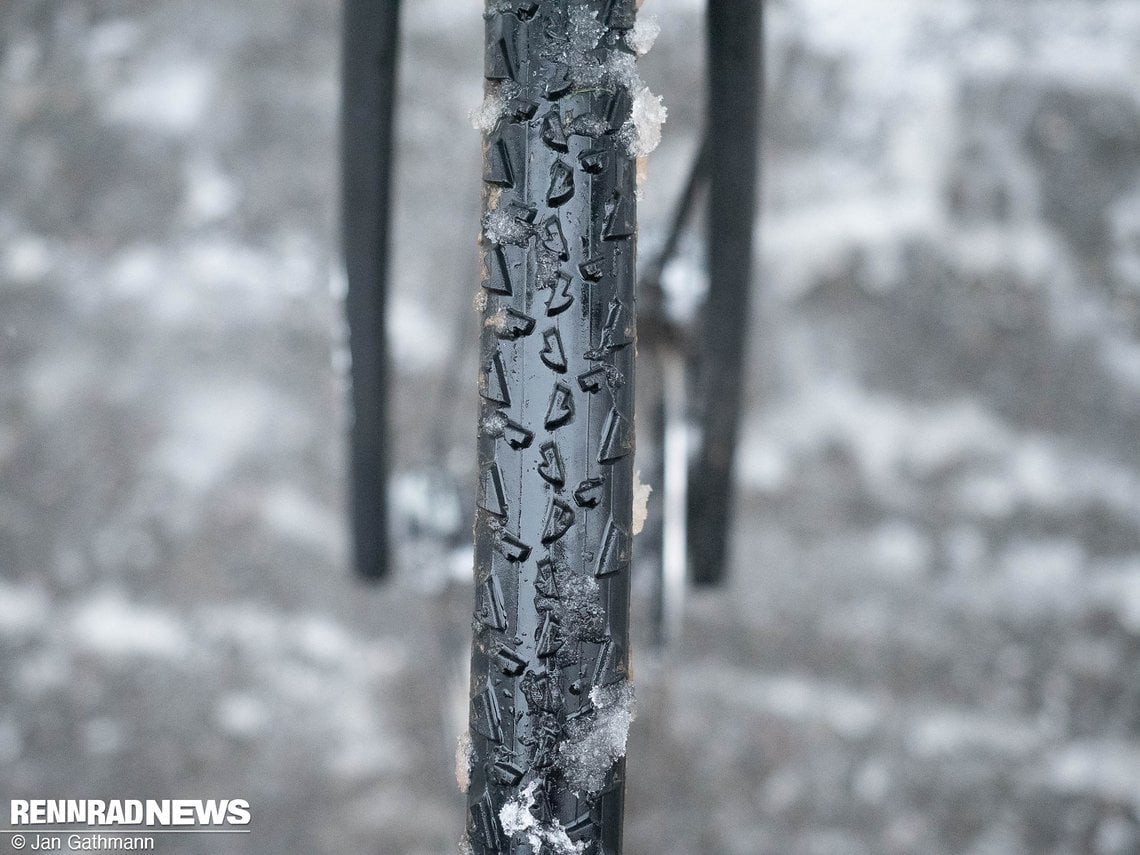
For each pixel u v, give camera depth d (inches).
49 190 80.4
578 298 26.3
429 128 80.2
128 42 84.1
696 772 66.4
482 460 26.5
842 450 74.5
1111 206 79.0
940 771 66.8
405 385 73.3
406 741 67.6
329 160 81.4
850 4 83.9
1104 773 66.4
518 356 26.3
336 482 73.9
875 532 73.0
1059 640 69.9
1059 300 77.2
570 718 26.0
